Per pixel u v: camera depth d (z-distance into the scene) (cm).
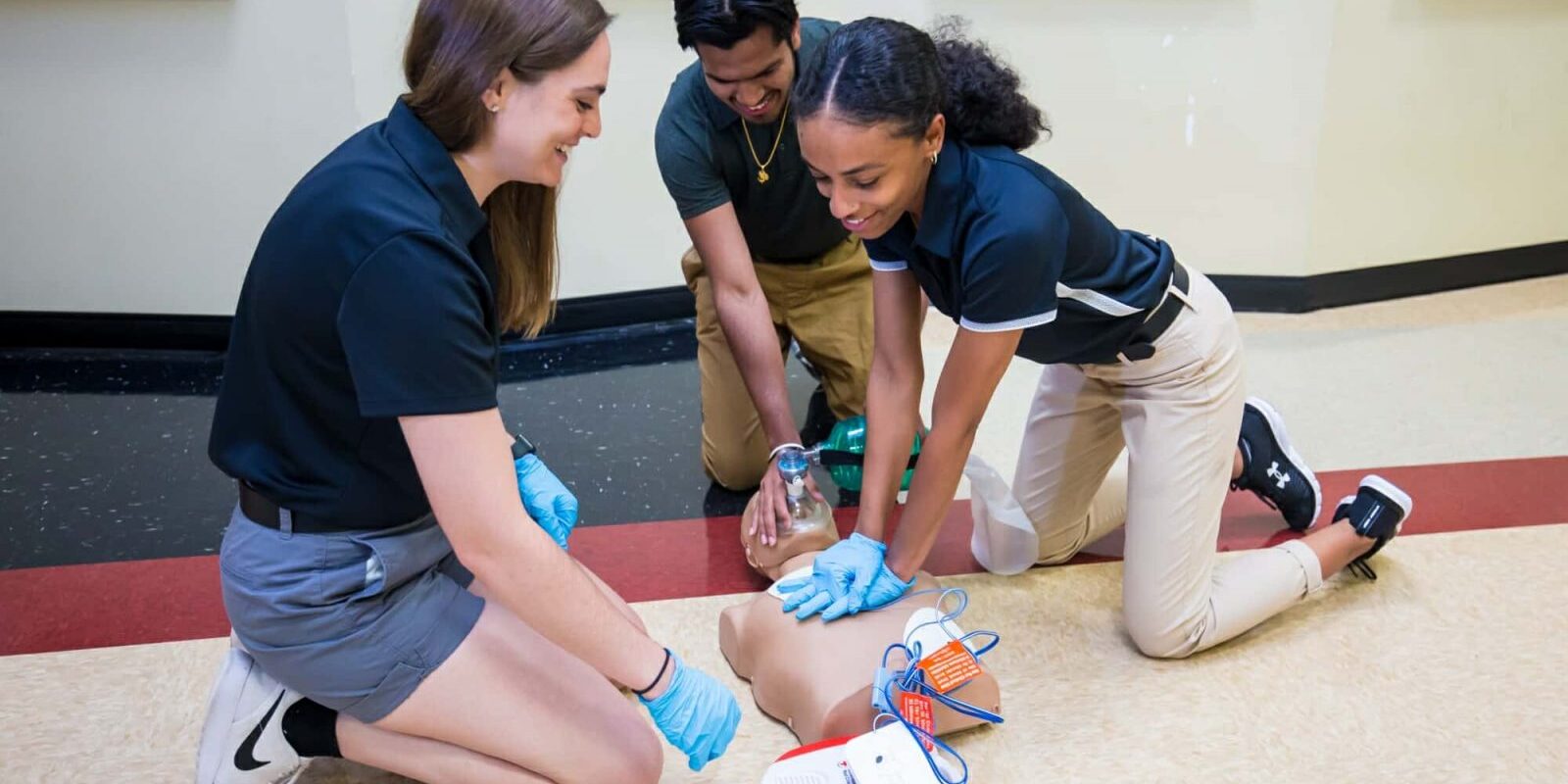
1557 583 190
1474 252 314
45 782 154
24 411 268
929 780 131
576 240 296
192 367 293
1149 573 167
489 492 116
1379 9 280
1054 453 184
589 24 112
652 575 201
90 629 188
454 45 110
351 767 156
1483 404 251
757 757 156
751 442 223
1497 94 296
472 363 114
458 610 135
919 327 160
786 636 158
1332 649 176
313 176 117
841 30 126
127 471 241
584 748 136
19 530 219
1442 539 203
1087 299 147
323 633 127
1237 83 287
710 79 164
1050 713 163
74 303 298
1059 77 291
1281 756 154
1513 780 150
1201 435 162
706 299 217
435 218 114
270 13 270
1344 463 229
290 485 125
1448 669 170
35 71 276
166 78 277
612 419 261
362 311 111
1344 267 304
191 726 165
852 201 128
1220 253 303
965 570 199
